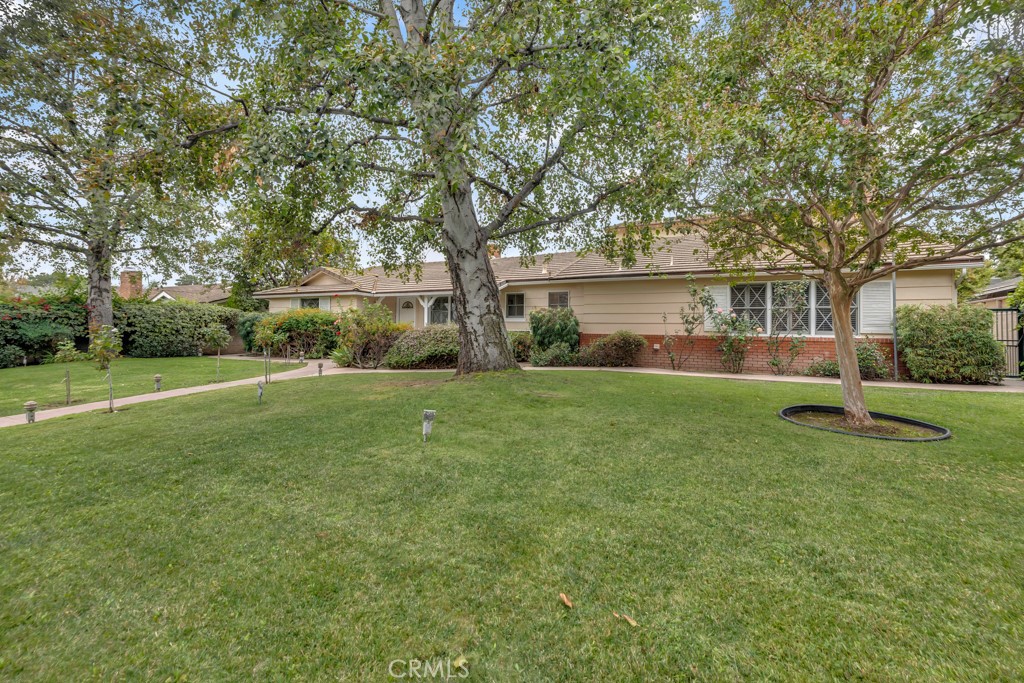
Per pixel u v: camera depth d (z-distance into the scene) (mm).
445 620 1906
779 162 4160
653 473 3590
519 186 9305
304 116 5016
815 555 2395
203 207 12062
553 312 13477
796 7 5020
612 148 7211
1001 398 7203
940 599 2023
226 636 1819
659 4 5160
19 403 7926
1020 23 3531
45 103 7742
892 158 4043
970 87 3625
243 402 6773
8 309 13438
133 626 1879
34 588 2135
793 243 5984
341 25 6145
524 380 7387
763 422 5297
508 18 5910
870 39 4461
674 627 1849
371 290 18797
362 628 1861
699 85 5621
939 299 9648
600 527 2715
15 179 7609
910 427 5348
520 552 2441
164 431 4977
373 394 6969
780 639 1778
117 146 6492
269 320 10648
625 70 5637
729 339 11180
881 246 5055
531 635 1812
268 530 2699
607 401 6316
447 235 8125
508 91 7637
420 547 2502
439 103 4926
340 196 7570
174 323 17703
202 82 6055
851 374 5543
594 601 2023
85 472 3660
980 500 3094
